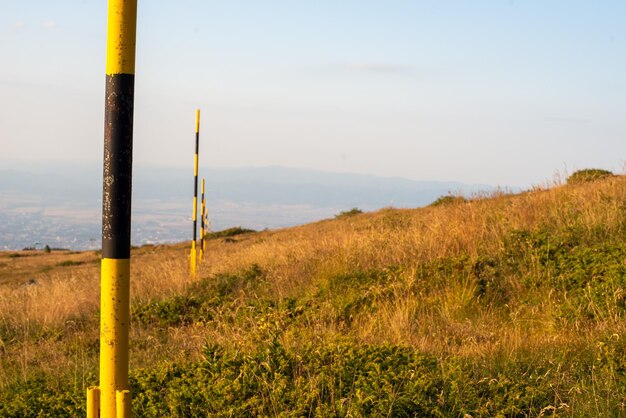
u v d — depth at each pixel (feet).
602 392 16.07
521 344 21.04
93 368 23.26
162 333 30.66
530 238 32.48
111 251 9.55
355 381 15.85
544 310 25.70
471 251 33.99
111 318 9.57
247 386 15.57
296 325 26.02
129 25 9.50
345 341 19.03
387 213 107.34
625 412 14.67
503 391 15.89
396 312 26.53
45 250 163.12
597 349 19.40
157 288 43.04
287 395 15.05
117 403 9.43
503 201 45.80
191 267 51.29
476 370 17.78
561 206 39.32
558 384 16.31
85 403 16.28
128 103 9.54
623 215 35.27
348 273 34.40
